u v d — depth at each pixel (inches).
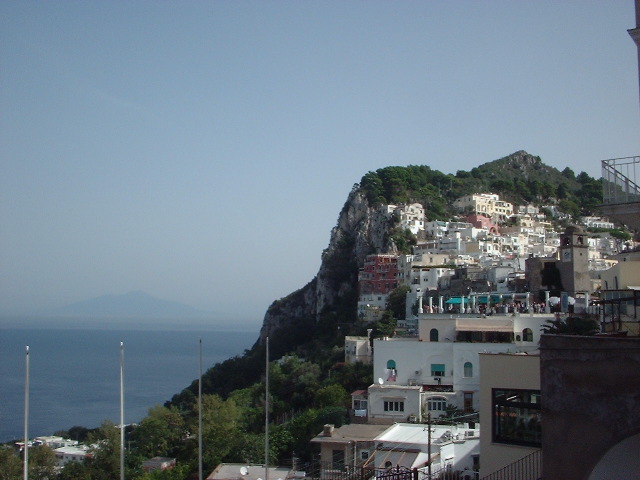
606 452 759.7
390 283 7608.3
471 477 1633.9
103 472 3506.4
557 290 4677.7
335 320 7844.5
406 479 1497.3
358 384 4008.4
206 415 3548.2
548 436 796.0
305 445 2960.1
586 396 775.7
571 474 776.3
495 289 5684.1
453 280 6378.0
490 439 1155.9
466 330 3184.1
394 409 2920.8
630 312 1293.1
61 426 6934.1
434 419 2541.8
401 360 3161.9
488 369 1171.9
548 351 805.9
